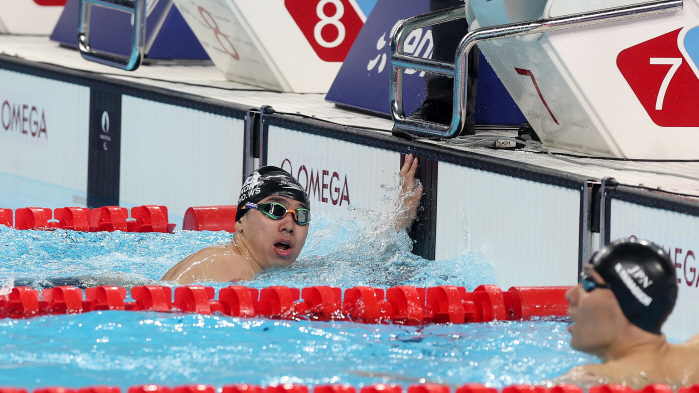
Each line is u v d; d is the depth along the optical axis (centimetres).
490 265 1427
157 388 819
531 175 1346
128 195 2141
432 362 980
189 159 1986
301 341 1041
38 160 2366
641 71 1430
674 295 871
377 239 1549
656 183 1280
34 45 2877
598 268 878
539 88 1483
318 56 2214
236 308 1134
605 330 880
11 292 1131
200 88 2169
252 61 2220
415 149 1541
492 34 1379
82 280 1312
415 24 1568
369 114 1919
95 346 982
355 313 1155
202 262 1335
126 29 2645
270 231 1358
